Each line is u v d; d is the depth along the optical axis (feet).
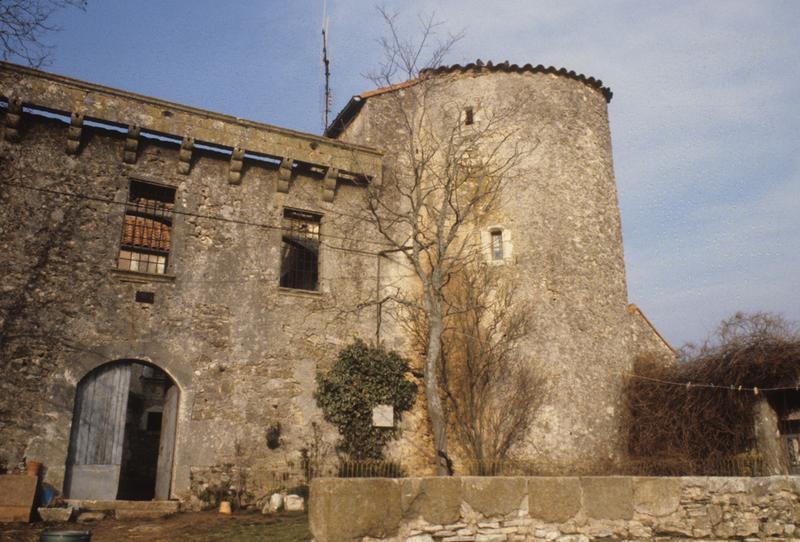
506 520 23.53
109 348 41.55
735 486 25.20
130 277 43.19
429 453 48.60
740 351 46.80
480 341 49.01
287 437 45.09
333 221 51.31
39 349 39.78
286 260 54.65
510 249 51.03
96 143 44.32
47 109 42.24
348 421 46.75
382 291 51.57
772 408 46.83
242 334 45.70
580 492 24.72
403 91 56.85
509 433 46.52
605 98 60.49
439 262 44.86
